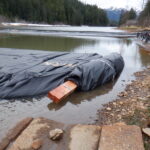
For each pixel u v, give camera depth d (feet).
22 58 20.38
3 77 14.64
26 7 173.27
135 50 36.68
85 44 43.93
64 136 7.88
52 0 209.56
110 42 49.85
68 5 220.84
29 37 56.80
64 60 20.18
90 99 13.39
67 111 11.56
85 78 14.82
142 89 14.85
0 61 18.98
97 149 7.08
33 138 7.72
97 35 71.15
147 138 7.61
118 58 20.20
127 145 7.05
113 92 14.73
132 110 10.83
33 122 8.83
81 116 10.91
